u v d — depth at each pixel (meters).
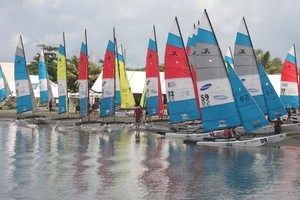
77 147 33.38
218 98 33.84
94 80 96.56
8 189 19.34
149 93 48.31
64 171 23.45
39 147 33.22
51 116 61.81
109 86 48.41
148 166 25.14
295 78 53.00
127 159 27.64
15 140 37.78
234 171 23.73
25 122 55.72
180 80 39.47
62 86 55.47
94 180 21.27
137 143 36.09
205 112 34.16
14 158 27.70
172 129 41.28
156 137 40.47
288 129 43.03
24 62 56.50
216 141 34.41
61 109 55.22
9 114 66.75
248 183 20.88
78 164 25.67
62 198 17.97
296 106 53.06
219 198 18.27
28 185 20.11
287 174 22.97
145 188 19.78
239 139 33.97
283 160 27.30
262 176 22.45
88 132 45.56
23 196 18.22
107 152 30.75
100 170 23.83
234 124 33.62
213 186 20.25
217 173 23.20
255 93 42.56
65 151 31.14
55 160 27.06
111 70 48.34
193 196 18.52
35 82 87.44
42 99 68.25
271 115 42.91
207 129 34.12
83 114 50.47
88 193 18.78
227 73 33.62
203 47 33.91
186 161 26.86
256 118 33.34
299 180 21.56
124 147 33.50
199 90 34.16
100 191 19.14
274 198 18.30
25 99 56.66
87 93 50.47
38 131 46.34
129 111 65.81
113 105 48.59
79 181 21.02
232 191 19.36
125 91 66.38
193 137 37.84
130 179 21.56
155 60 48.28
